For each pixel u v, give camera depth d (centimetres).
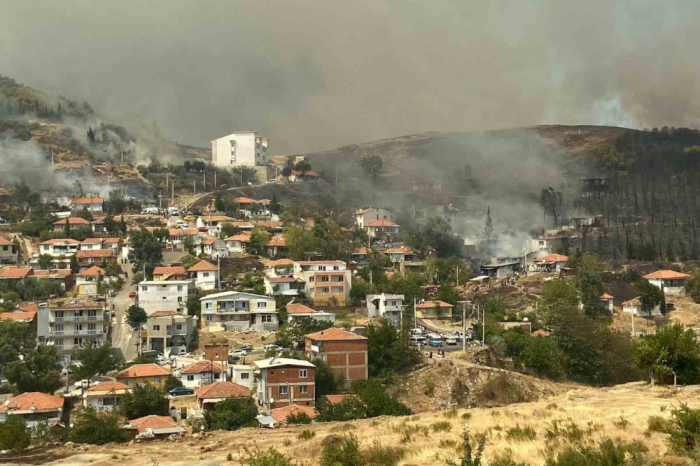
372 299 13725
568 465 3064
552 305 13762
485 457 3388
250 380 9500
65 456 4275
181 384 9631
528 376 10231
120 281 15125
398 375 10012
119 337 12356
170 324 11688
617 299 15638
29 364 9894
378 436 4112
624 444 3316
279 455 3294
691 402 4591
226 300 12812
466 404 9412
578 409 4481
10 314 12144
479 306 13900
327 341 9919
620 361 10731
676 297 15688
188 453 4166
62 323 11925
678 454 3095
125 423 7212
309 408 8144
